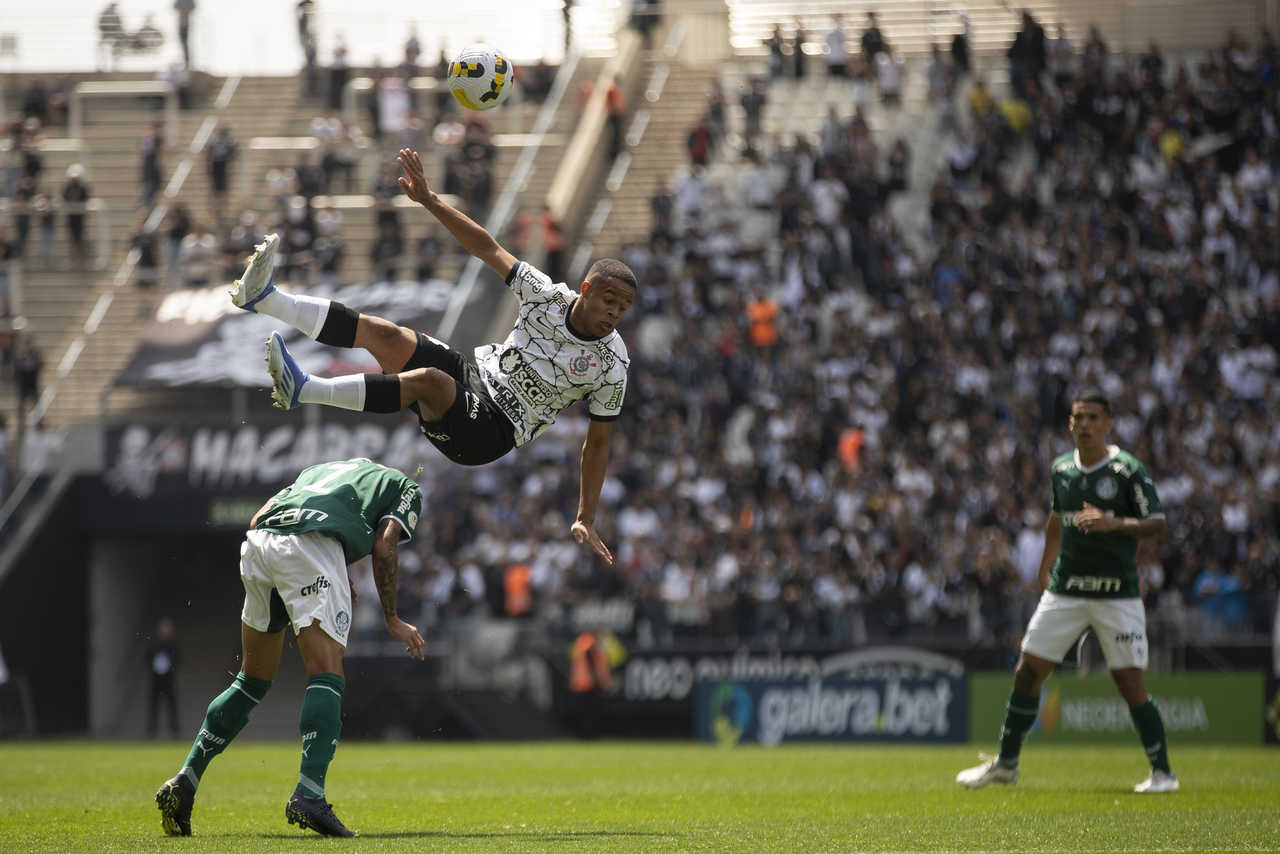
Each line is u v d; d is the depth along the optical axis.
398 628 7.73
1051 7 36.88
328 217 30.61
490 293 29.84
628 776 13.24
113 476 27.61
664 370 28.12
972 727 20.56
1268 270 28.88
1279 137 30.97
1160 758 10.34
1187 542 22.69
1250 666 19.97
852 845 7.00
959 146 32.03
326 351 27.69
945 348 27.36
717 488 25.91
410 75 34.69
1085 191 30.64
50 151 34.62
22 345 30.11
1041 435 26.02
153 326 28.94
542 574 24.41
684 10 38.84
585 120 35.50
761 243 32.53
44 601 26.97
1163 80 34.56
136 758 17.25
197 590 31.47
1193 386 26.20
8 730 25.69
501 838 7.30
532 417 7.80
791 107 35.56
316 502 7.50
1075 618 10.37
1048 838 7.37
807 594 22.28
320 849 6.66
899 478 24.94
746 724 21.55
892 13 37.06
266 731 26.62
